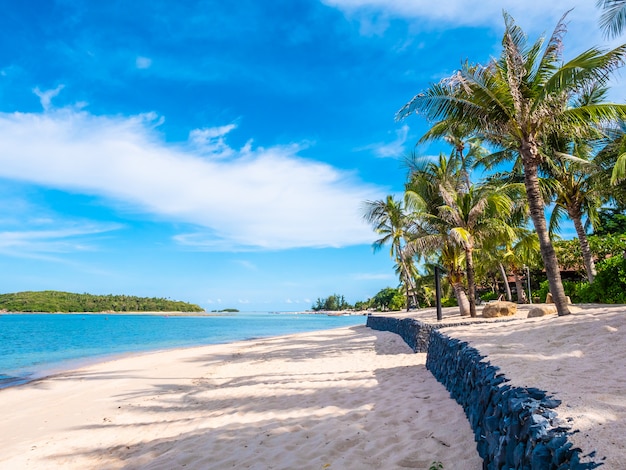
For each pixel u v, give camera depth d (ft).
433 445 14.10
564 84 33.14
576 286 60.95
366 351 46.70
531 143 36.63
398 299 192.13
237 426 19.30
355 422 17.90
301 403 22.50
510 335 22.71
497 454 10.46
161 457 16.29
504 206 56.75
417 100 39.14
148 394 31.30
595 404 9.31
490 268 108.47
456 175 69.87
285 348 59.47
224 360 50.55
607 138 54.03
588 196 57.47
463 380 18.35
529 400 10.28
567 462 7.23
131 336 114.21
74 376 42.19
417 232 64.90
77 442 20.11
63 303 512.63
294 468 13.61
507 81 37.93
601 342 17.31
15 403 30.58
